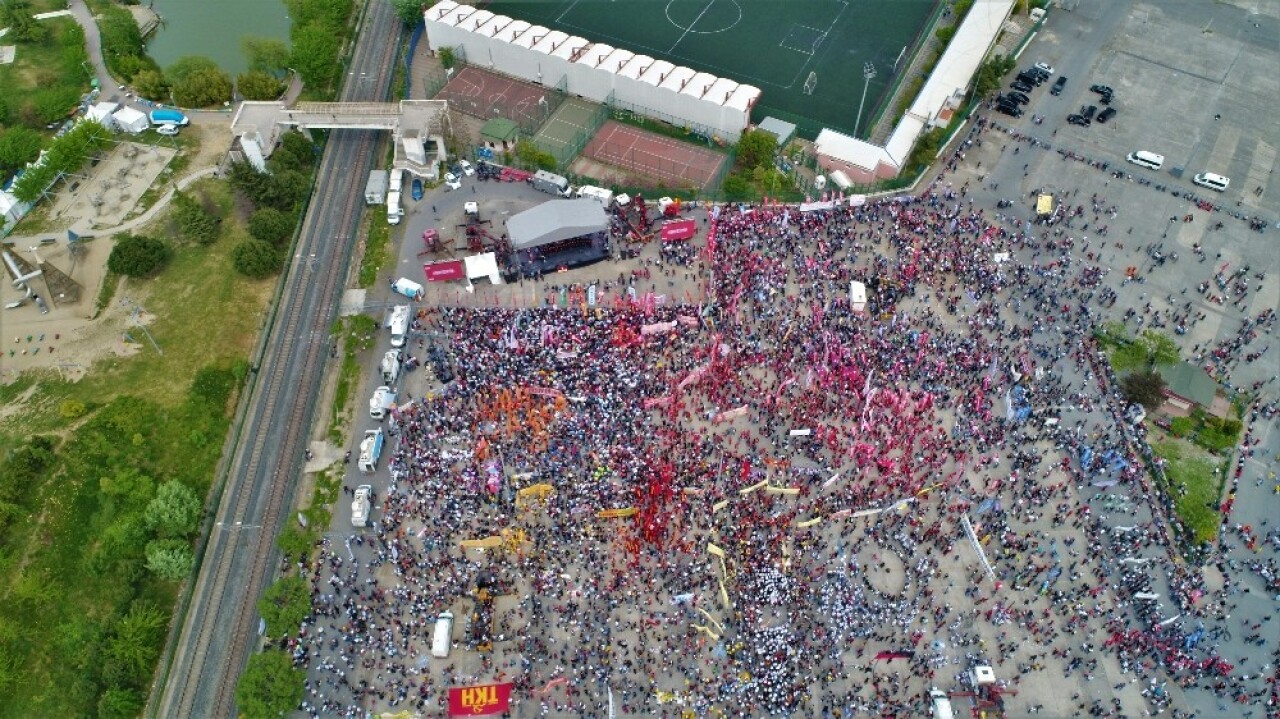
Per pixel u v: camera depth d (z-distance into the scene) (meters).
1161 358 136.62
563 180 165.50
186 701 108.69
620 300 146.88
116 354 142.00
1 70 193.38
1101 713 104.81
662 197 164.00
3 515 120.94
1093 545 118.12
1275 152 176.62
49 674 111.88
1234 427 129.75
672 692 105.44
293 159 168.38
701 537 118.31
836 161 168.50
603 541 117.94
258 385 138.88
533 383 133.38
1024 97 184.88
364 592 114.50
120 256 149.75
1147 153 170.62
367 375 138.88
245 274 152.50
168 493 121.06
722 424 130.25
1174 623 111.69
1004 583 115.12
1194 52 198.50
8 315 146.75
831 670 107.06
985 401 133.50
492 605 112.81
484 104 185.50
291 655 108.62
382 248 157.88
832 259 153.50
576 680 107.06
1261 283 152.12
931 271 151.12
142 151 175.00
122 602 115.31
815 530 119.44
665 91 175.88
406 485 124.06
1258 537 120.25
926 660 108.56
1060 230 159.50
